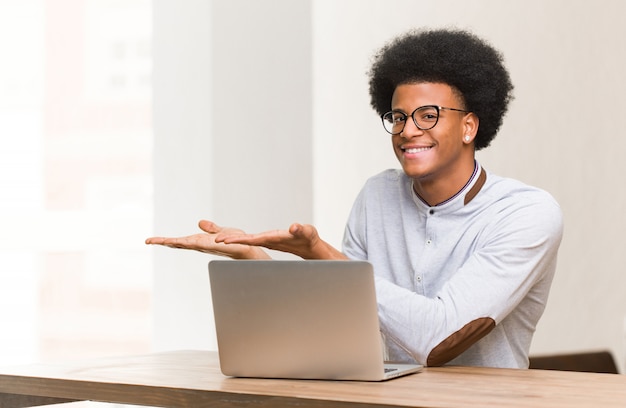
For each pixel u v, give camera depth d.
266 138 3.92
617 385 1.74
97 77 4.46
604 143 4.90
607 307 4.86
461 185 2.28
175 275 3.89
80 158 4.42
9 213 4.21
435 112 2.21
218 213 3.82
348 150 4.11
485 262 2.11
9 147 4.27
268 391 1.68
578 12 4.82
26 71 4.34
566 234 4.68
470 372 1.95
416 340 2.03
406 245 2.38
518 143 4.51
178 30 3.91
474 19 4.41
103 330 4.41
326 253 2.01
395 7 4.24
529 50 4.58
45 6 4.39
